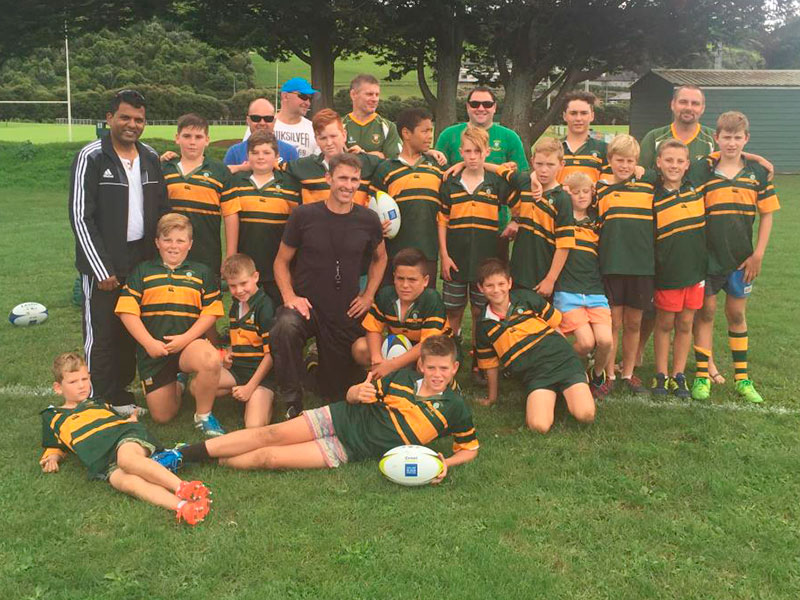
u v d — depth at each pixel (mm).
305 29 21500
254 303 4723
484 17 20766
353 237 4738
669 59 23516
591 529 3318
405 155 5270
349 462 4012
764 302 7949
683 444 4234
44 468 3891
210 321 4664
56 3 21641
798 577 2957
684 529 3324
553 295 5141
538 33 21625
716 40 23484
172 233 4559
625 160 4922
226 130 42562
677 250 4949
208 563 3012
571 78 22812
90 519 3398
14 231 12875
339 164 4531
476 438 4355
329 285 4742
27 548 3139
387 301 4719
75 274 9344
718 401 5004
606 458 4066
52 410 3980
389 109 49875
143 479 3627
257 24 21656
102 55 78125
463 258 5332
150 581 2908
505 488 3715
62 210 15812
